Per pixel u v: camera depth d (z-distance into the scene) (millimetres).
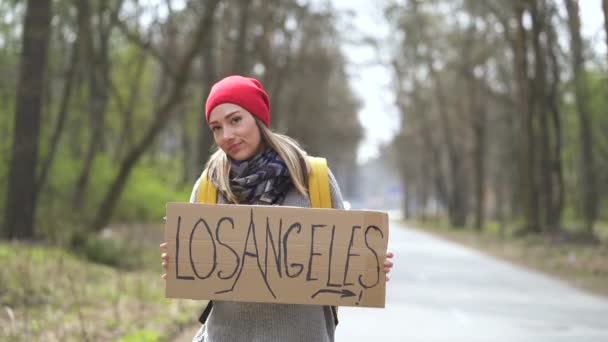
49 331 10930
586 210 50094
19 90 21938
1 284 13188
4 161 28125
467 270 27953
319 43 56875
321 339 4414
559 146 41188
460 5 48656
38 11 22047
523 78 40938
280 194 4477
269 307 4410
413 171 109250
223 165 4488
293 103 66250
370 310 16688
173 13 31859
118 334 11203
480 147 61188
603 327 14516
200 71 42375
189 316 13398
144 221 41969
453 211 73062
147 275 18672
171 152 70438
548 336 13414
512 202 77625
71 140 40250
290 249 4375
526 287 22109
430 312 16375
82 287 14016
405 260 32938
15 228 21656
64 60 34594
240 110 4395
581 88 45656
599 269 26688
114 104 48531
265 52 42906
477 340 12898
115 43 40875
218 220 4395
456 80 61719
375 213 4398
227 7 36438
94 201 35594
